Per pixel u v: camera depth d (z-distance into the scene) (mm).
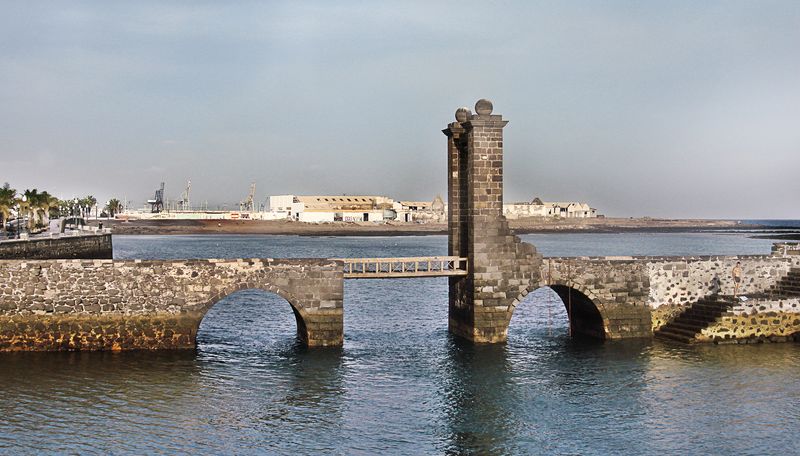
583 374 35438
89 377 33500
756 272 44406
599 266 42219
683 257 43375
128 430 27297
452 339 43906
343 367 36781
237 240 197875
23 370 34188
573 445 26500
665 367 36469
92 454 24969
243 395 31875
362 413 29844
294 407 30453
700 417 29250
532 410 30297
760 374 34969
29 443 25781
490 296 41125
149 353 37219
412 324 50500
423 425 28516
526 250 41406
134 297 37406
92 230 96250
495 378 34938
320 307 39156
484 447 26297
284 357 38688
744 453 25672
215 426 27969
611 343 41812
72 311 37031
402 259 41156
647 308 42875
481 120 40625
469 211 41469
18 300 36719
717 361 37375
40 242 63125
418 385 33812
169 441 26328
